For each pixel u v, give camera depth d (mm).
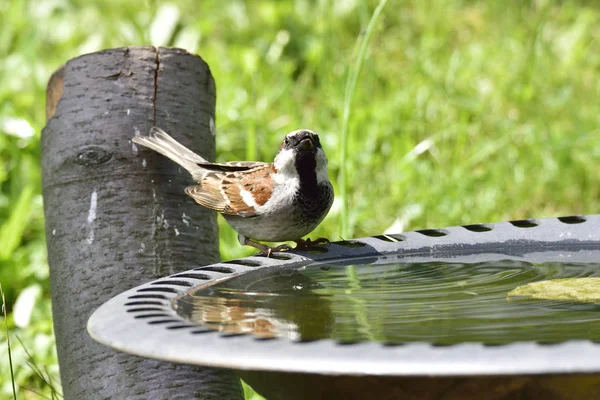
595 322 4434
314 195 7699
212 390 6695
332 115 15531
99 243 7160
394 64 17453
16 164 13758
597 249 6871
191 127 7715
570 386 3594
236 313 4695
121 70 7539
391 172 13625
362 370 3268
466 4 20219
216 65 16453
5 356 9570
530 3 19109
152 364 6680
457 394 3707
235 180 7750
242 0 19688
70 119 7426
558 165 13742
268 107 15766
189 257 7332
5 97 15078
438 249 6938
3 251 11602
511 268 6246
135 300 4688
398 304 5035
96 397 6754
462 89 15789
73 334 7062
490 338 4109
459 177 13070
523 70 15844
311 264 6504
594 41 18172
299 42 18375
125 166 7324
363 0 15156
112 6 19250
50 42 19109
